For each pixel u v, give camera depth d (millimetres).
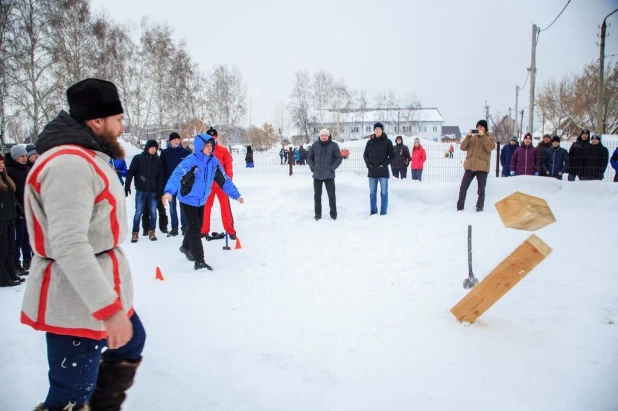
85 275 1871
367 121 94375
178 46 39562
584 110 36312
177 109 39875
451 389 2957
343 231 8266
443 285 5000
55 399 2098
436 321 3994
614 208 9156
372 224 8688
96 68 30766
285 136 85438
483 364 3252
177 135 8516
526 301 4430
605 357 3287
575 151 11227
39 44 26047
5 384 3150
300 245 7277
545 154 11375
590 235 7027
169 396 2928
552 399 2820
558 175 11273
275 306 4562
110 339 1924
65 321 2027
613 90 31062
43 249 2035
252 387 3037
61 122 2096
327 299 4723
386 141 9531
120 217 2229
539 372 3127
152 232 8367
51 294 2025
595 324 3857
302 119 76875
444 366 3242
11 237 5711
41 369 3371
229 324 4117
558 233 7215
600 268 5391
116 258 2213
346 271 5746
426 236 7410
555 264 5602
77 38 29281
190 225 6090
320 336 3799
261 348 3604
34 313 2043
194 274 5852
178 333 3926
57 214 1892
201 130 41812
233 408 2803
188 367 3309
